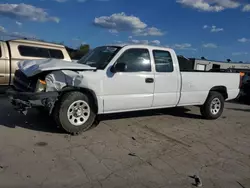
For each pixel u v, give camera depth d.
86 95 5.57
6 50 9.88
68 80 5.28
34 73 5.18
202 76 7.39
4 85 9.85
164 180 3.87
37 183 3.52
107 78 5.72
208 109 7.64
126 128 6.25
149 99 6.39
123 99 5.98
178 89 6.91
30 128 5.71
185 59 8.14
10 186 3.40
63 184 3.55
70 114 5.41
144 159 4.56
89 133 5.67
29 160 4.16
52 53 11.05
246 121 8.09
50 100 5.17
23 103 5.19
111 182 3.70
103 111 5.82
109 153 4.69
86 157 4.44
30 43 10.56
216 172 4.27
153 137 5.77
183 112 8.52
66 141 5.10
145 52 6.35
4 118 6.39
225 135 6.36
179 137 5.92
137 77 6.12
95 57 6.32
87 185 3.58
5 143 4.77
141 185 3.68
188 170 4.27
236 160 4.84
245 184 3.95
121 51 6.00
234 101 13.29
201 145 5.50
